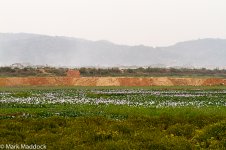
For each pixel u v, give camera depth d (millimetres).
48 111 42625
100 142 24953
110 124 32094
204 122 33781
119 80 127000
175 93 77250
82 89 95125
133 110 42781
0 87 106062
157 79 128500
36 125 31328
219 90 89000
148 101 57812
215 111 41125
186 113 38969
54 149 23391
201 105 51594
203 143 25062
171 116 36812
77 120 33781
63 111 43000
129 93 76875
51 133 28203
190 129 30312
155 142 24812
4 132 27906
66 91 85250
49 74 161875
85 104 52469
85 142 25406
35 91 84625
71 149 23375
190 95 70812
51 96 67875
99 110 44250
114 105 50750
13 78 124312
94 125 31422
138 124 32875
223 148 23641
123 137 26734
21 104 51219
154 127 31531
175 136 27469
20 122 32438
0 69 163250
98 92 80875
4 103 52469
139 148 23609
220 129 27375
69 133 28219
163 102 56281
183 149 23625
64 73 165750
